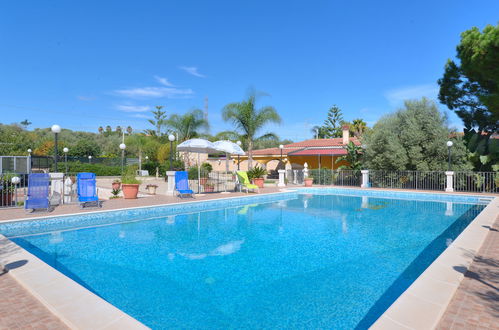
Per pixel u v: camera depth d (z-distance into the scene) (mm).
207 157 42000
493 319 3307
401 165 19891
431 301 3637
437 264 4934
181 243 7492
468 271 4770
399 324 3117
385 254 6637
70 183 12617
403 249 7027
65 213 9898
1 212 10125
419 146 19969
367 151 21625
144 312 4016
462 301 3742
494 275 4594
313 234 8492
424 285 4094
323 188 21031
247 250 6887
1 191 11867
